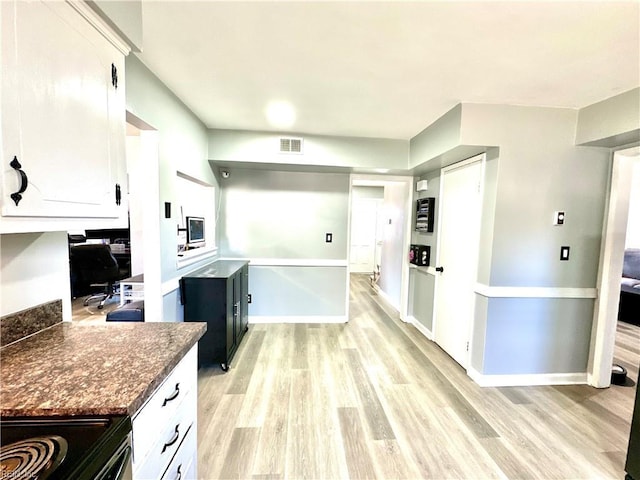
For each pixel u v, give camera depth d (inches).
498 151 90.6
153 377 34.1
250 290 149.7
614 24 52.1
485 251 96.3
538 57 63.6
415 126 111.7
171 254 89.1
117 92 44.0
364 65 69.1
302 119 107.7
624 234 93.7
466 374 102.9
